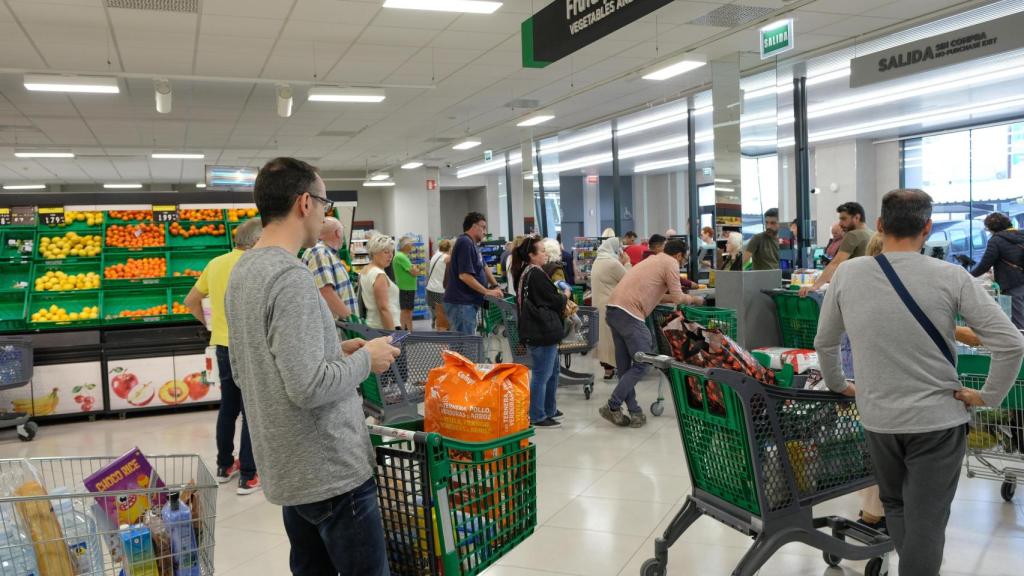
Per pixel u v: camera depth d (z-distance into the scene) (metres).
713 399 2.69
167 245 7.27
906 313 2.27
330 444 1.75
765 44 7.27
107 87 8.01
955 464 2.26
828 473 2.71
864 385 2.37
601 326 6.97
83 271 7.12
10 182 21.27
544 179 18.41
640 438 5.20
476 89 10.74
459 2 6.21
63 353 6.35
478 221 6.36
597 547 3.35
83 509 1.88
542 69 9.56
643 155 18.78
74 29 6.98
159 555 1.89
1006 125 13.23
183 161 17.72
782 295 6.61
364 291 4.97
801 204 10.21
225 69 8.83
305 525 1.92
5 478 2.00
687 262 12.31
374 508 1.86
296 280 1.70
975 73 9.85
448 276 6.35
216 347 4.35
